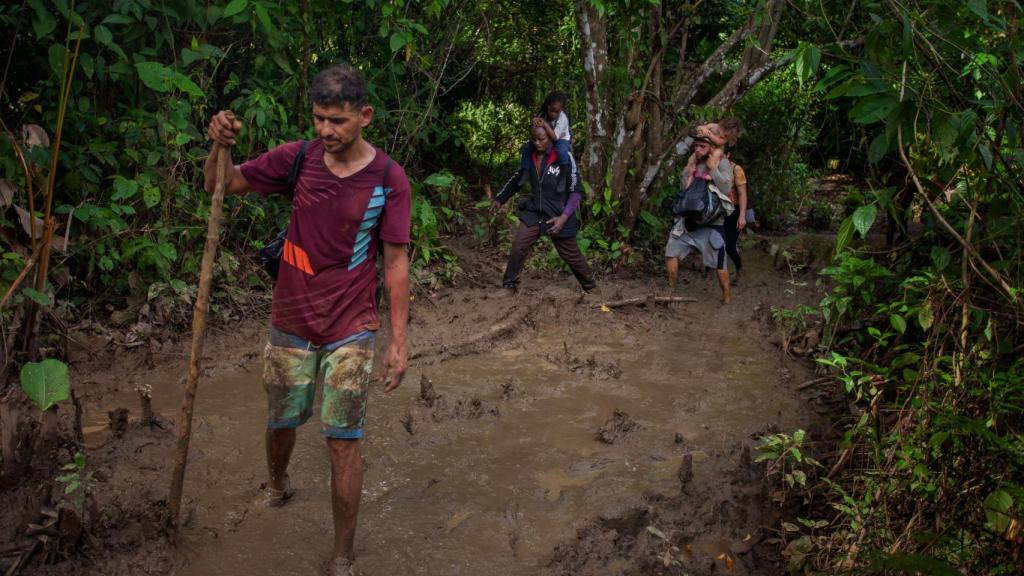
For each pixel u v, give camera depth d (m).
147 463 4.06
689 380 5.68
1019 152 3.25
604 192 8.27
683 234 7.52
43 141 5.33
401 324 3.28
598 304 7.14
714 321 7.08
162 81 5.35
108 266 5.67
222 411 4.75
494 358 5.95
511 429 4.77
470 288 7.54
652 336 6.62
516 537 3.69
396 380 3.28
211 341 5.78
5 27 5.54
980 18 3.25
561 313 6.95
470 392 5.26
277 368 3.41
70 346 5.34
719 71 8.72
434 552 3.53
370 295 3.32
